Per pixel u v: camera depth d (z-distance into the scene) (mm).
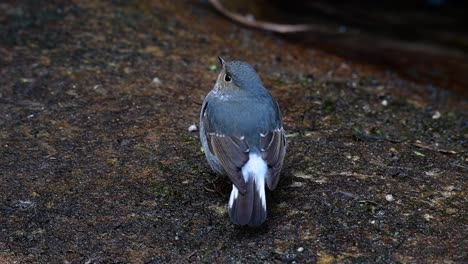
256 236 7141
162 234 7207
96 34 12156
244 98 7383
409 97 11484
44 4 12992
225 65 7699
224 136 7230
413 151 9016
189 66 11477
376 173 8352
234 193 6820
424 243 7008
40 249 6992
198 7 14703
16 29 11992
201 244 7047
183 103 10203
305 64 12484
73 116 9633
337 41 14906
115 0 13625
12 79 10500
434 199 7809
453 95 12383
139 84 10680
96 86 10492
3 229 7270
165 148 8914
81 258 6863
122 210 7605
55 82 10508
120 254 6914
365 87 11633
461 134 9930
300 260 6773
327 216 7441
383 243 7008
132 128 9391
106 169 8391
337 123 9891
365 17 17078
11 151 8703
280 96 10742
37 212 7555
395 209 7582
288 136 9312
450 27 17062
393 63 13922
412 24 17016
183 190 7977
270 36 14180
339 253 6859
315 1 17562
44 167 8391
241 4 15516
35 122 9422
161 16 13430
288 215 7457
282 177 8211
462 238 7086
